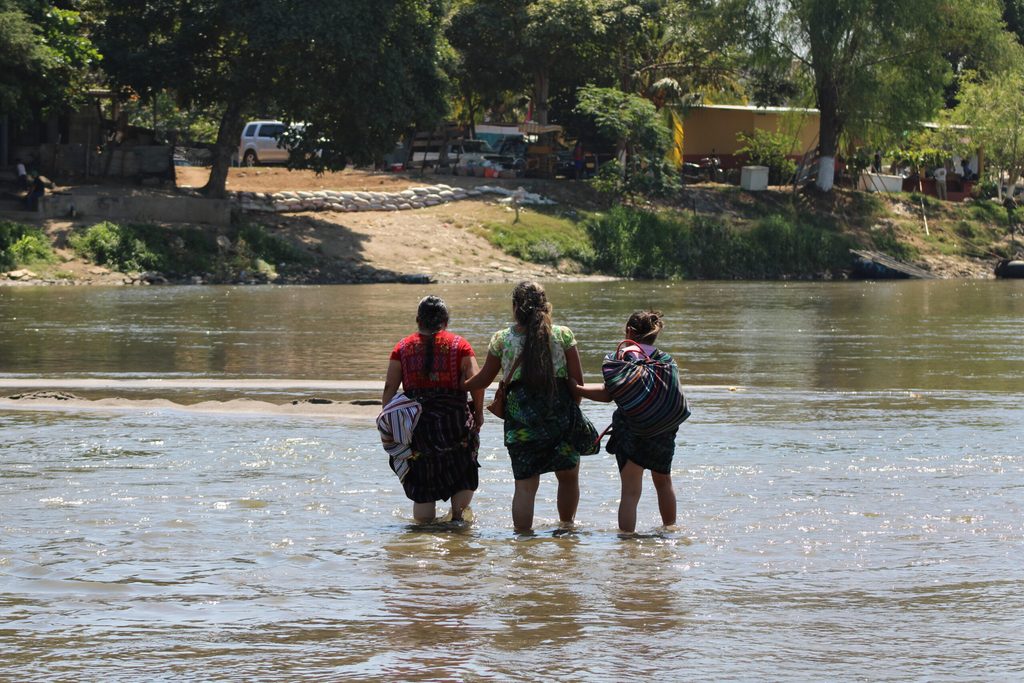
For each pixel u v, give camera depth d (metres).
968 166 89.75
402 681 5.95
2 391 18.05
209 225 53.41
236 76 53.09
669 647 6.47
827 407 16.70
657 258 64.06
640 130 68.56
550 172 74.44
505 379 9.65
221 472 11.55
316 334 27.75
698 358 24.12
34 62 48.03
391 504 10.25
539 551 8.65
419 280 50.78
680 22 73.44
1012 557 8.31
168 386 18.62
